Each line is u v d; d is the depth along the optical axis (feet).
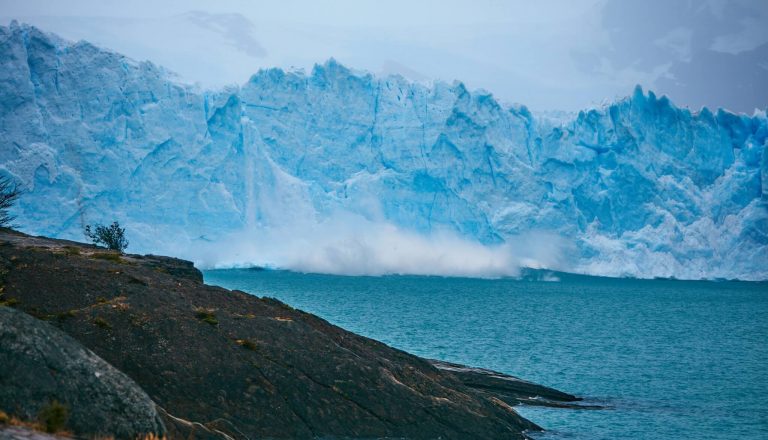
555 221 579.48
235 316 105.40
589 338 296.92
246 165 557.33
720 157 596.70
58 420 58.85
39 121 495.00
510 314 399.24
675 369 218.38
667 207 579.07
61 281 102.32
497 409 115.34
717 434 132.98
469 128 575.79
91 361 64.54
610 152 578.66
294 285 563.89
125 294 102.32
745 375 208.44
